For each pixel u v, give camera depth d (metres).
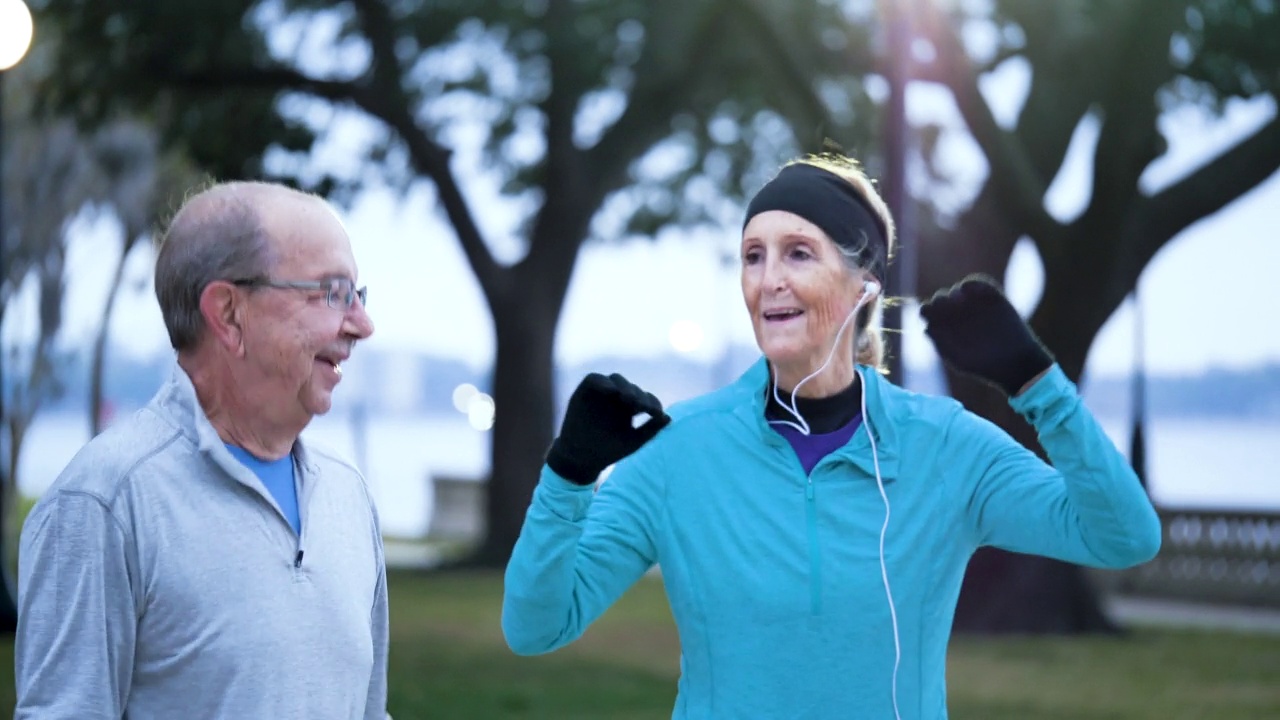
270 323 2.55
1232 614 16.64
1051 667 11.24
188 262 2.56
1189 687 10.34
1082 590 13.48
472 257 18.88
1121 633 13.44
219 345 2.58
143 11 16.09
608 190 19.02
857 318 3.04
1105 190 12.46
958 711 9.08
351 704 2.61
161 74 16.81
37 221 24.08
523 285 18.95
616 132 18.42
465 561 18.47
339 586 2.60
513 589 2.71
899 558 2.81
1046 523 2.82
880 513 2.85
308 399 2.62
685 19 16.08
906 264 10.06
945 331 2.74
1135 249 12.77
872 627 2.78
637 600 15.73
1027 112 13.68
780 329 2.89
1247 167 12.70
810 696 2.76
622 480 2.95
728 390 3.02
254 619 2.46
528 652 2.82
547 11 17.11
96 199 24.75
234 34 17.03
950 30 12.19
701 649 2.86
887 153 10.25
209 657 2.43
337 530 2.66
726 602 2.82
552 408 19.02
